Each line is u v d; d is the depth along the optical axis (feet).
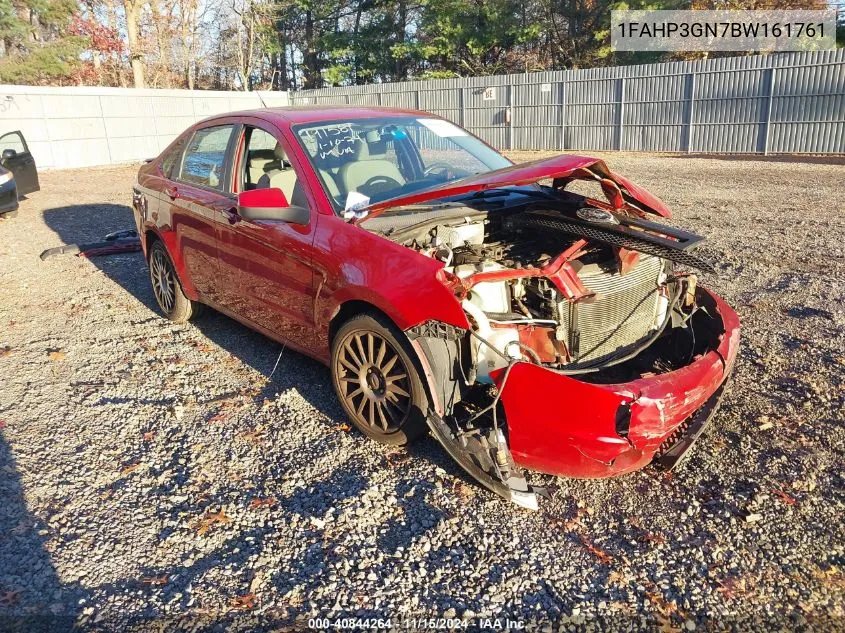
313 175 13.07
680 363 12.41
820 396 13.34
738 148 69.77
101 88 81.61
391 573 9.01
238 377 15.40
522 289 10.87
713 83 69.62
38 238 33.24
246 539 9.81
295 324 13.47
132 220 38.32
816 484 10.58
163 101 89.04
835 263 23.06
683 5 96.73
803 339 16.28
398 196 13.30
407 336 10.68
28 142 75.87
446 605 8.45
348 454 11.92
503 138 88.74
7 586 8.97
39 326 19.56
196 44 141.49
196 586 8.91
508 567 9.06
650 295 12.08
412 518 10.12
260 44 138.51
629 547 9.37
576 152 79.41
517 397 9.75
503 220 12.54
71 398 14.58
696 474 10.96
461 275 10.73
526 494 9.96
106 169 77.41
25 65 107.86
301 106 16.47
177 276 18.13
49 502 10.85
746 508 10.05
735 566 8.93
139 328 19.06
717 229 29.60
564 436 9.57
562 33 108.27
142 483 11.33
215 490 11.05
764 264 23.18
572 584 8.74
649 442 9.67
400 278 10.66
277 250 13.26
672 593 8.53
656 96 74.08
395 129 15.19
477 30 111.86
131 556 9.55
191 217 16.40
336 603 8.51
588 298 10.71
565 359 10.78
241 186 15.19
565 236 12.13
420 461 11.60
